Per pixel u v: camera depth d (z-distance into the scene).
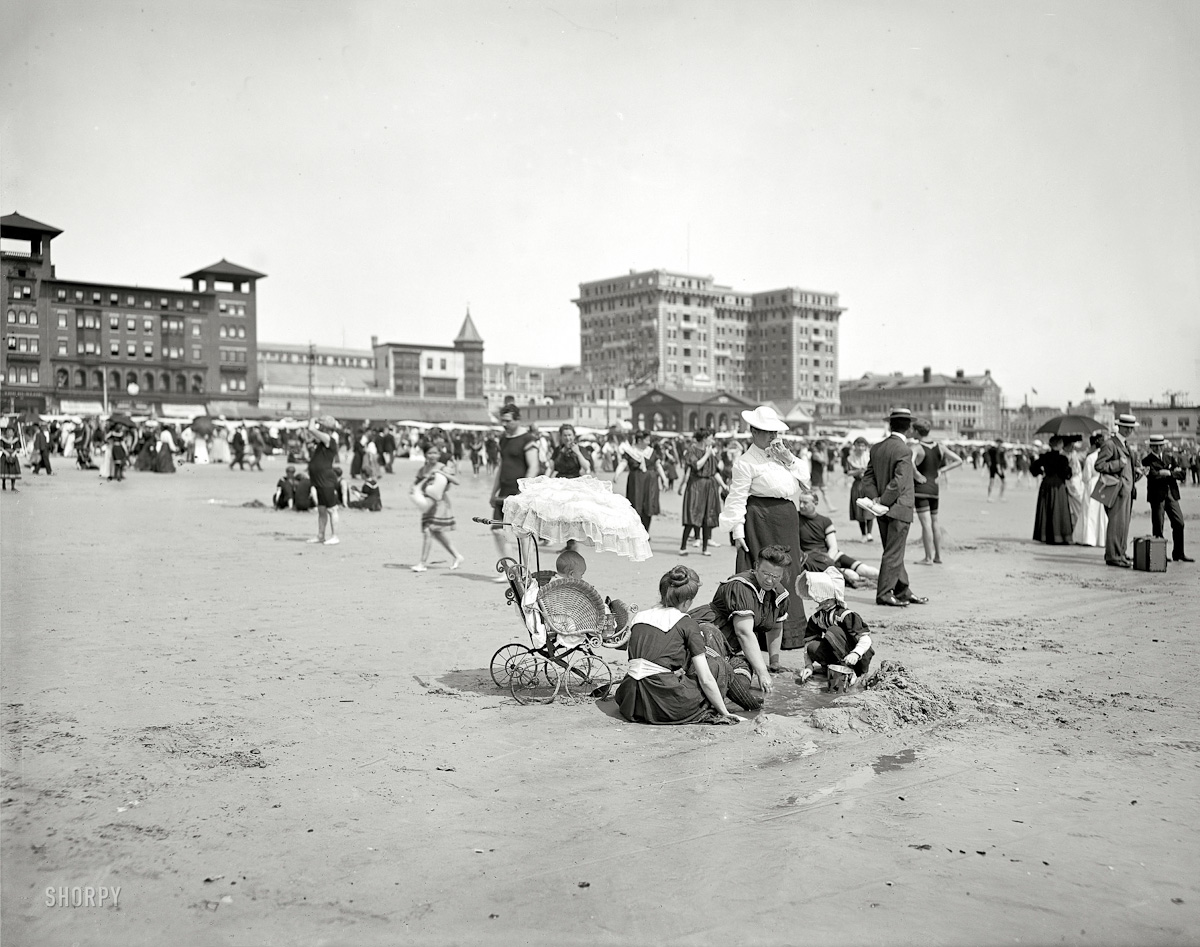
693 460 15.49
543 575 7.39
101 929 3.62
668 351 175.25
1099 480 14.32
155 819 4.61
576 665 7.05
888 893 3.93
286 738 5.86
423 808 4.79
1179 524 14.77
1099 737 5.98
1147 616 10.01
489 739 5.92
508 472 12.20
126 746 5.65
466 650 8.29
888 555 10.65
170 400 105.38
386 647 8.38
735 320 187.38
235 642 8.51
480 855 4.26
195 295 107.56
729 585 7.17
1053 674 7.51
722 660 6.59
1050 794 5.02
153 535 17.36
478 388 147.62
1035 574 13.22
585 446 35.56
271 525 19.77
